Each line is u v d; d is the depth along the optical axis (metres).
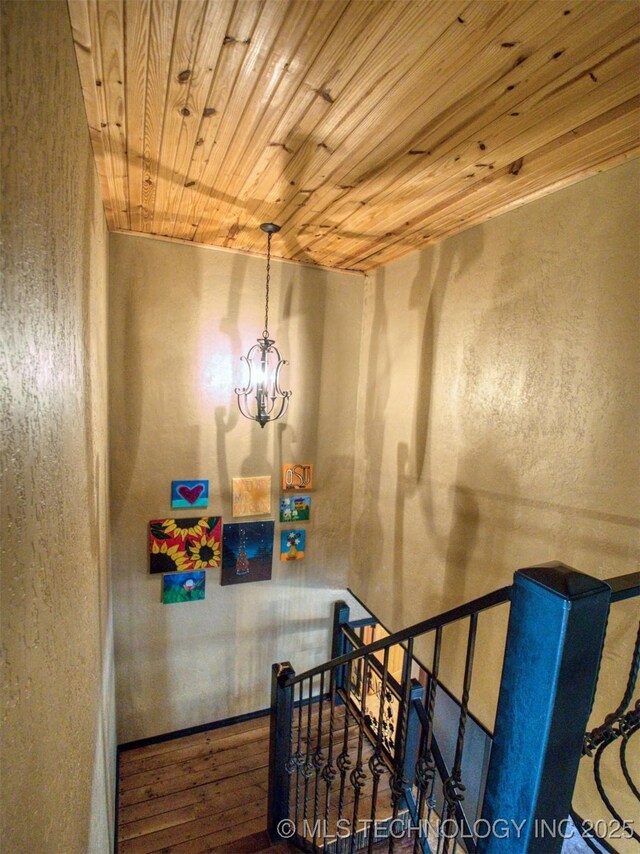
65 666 0.96
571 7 0.95
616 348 1.58
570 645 0.74
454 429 2.46
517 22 1.00
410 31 1.04
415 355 2.82
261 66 1.17
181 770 3.01
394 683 2.39
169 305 2.86
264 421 2.90
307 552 3.54
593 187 1.66
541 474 1.90
